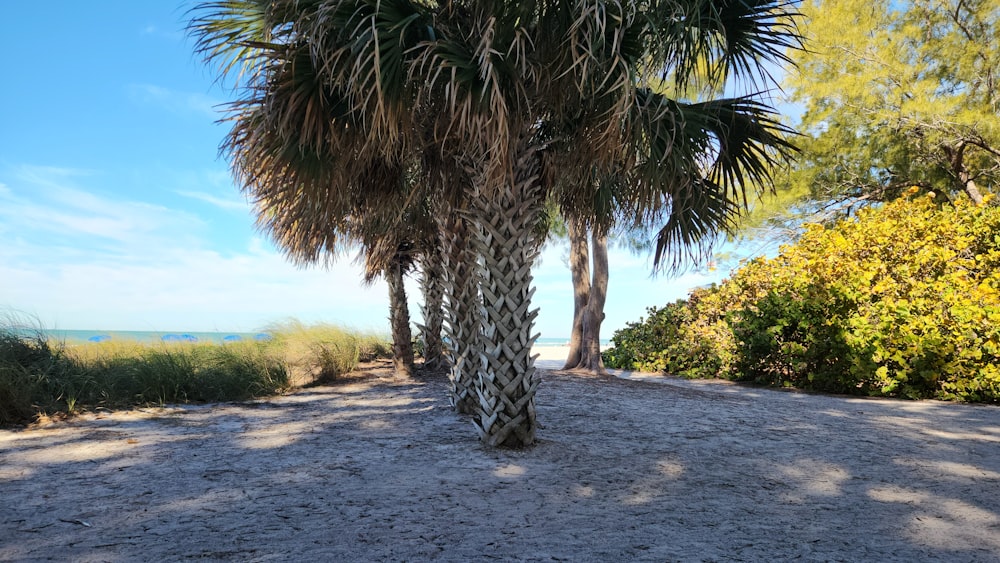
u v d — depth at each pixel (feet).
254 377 26.58
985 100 45.85
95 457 13.97
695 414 20.92
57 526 9.26
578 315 37.27
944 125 43.93
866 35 48.01
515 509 10.28
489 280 15.21
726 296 38.58
